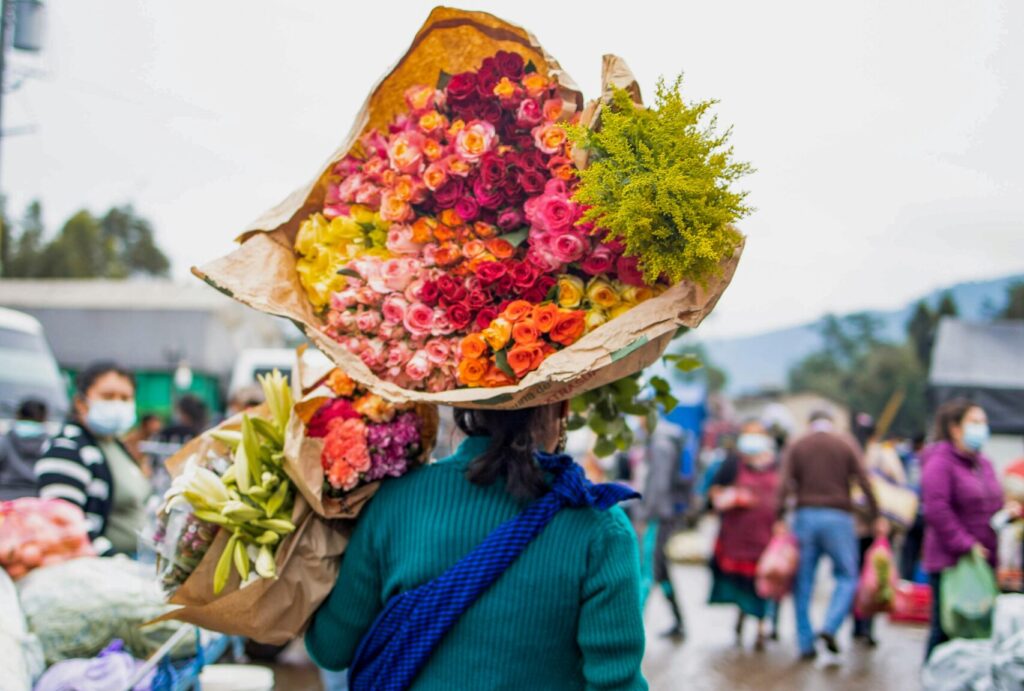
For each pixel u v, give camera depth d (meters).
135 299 23.98
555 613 1.75
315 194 2.12
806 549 6.67
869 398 44.97
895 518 8.59
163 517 2.00
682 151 1.72
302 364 2.14
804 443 6.80
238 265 2.04
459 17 2.02
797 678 5.97
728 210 1.73
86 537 3.16
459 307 1.91
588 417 2.54
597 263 1.87
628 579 1.77
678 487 7.48
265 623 1.96
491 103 2.00
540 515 1.78
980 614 5.11
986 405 11.74
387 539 1.88
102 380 3.96
